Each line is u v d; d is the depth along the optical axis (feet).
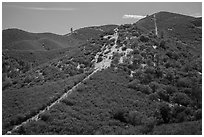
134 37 201.67
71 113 108.06
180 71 161.07
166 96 130.52
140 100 123.75
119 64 158.10
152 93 129.49
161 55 177.58
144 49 179.11
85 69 176.35
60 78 172.65
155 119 108.17
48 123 102.27
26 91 140.77
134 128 96.53
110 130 97.91
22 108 119.96
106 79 138.82
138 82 138.51
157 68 155.12
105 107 115.44
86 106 115.24
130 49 179.73
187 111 119.55
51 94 130.52
